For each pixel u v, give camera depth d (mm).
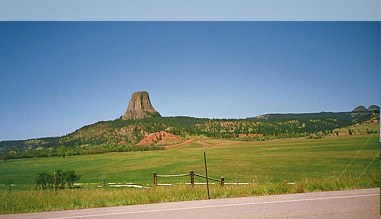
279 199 13836
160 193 15625
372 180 18141
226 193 15625
